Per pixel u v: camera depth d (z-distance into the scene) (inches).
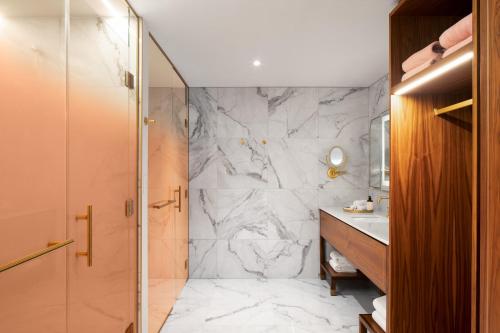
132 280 71.8
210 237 137.5
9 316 35.3
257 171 137.9
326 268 126.3
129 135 70.1
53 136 43.0
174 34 84.4
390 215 63.7
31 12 38.2
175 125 112.0
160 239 93.2
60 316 44.9
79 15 49.3
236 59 103.3
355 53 98.6
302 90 138.3
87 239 51.8
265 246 137.9
